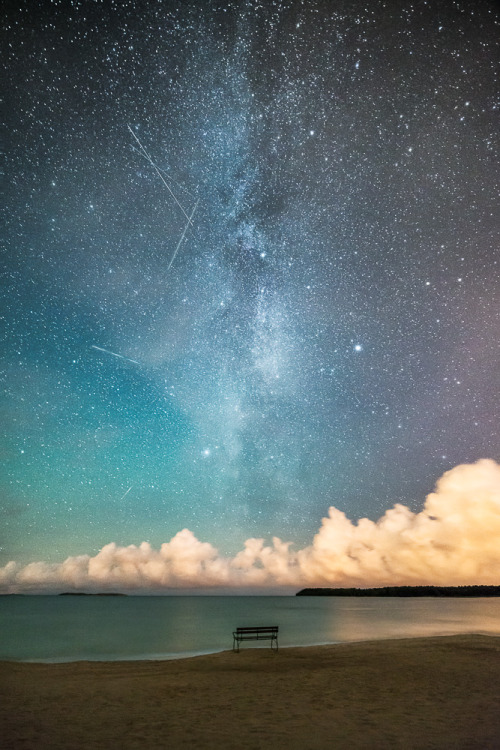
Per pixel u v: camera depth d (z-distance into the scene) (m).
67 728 7.24
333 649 17.78
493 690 9.99
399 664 13.50
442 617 53.41
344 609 86.81
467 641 18.95
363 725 7.29
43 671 13.73
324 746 6.24
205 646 25.91
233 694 9.87
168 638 31.52
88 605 131.75
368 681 11.13
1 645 27.77
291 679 11.61
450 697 9.33
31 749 6.17
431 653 15.53
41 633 37.03
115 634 35.31
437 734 6.77
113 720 7.74
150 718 7.86
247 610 87.38
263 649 18.72
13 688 10.79
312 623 43.53
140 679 11.95
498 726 7.20
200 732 6.95
